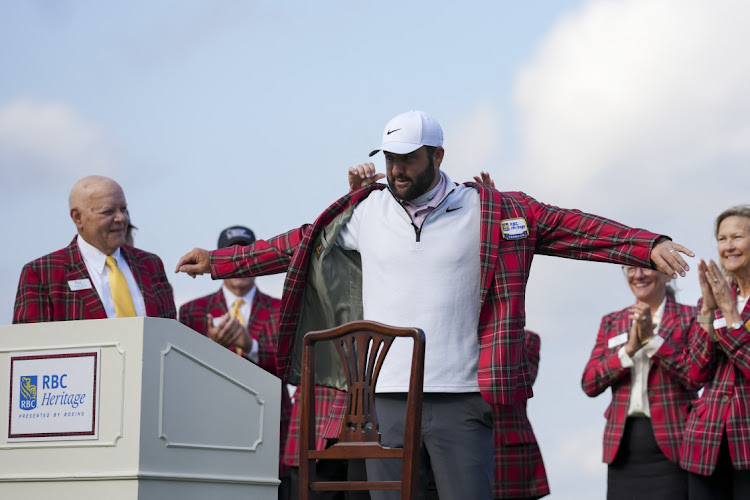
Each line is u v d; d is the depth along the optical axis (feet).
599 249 24.26
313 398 21.81
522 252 24.30
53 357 22.61
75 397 22.35
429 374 23.62
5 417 22.82
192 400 23.02
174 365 22.63
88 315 29.30
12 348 22.93
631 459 31.71
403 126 24.12
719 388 28.37
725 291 27.86
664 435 31.12
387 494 23.57
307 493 21.45
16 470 22.61
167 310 30.83
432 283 24.04
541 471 30.32
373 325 21.33
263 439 24.68
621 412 31.94
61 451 22.33
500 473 29.99
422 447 24.25
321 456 21.44
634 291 32.81
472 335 24.09
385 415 23.86
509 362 23.53
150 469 21.93
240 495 24.06
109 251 30.14
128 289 30.09
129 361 22.06
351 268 26.05
